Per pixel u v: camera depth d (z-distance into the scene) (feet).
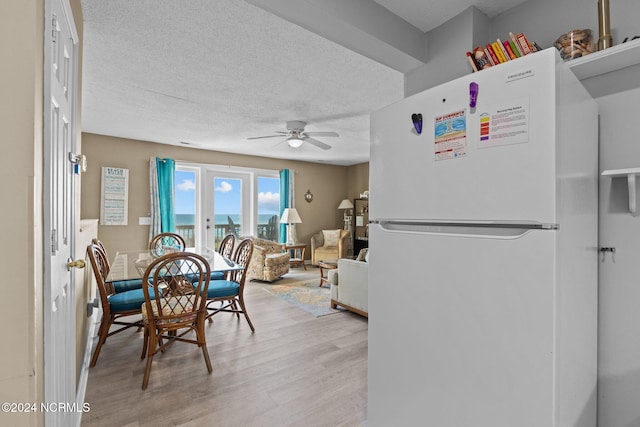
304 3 4.39
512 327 3.09
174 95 10.03
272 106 11.05
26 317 2.51
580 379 3.51
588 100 3.83
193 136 15.65
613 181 4.18
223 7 5.72
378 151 4.61
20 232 2.48
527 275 3.01
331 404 6.39
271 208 22.45
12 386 2.46
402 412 4.15
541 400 2.89
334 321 11.21
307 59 7.66
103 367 7.76
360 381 7.25
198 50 7.23
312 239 22.99
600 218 4.28
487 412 3.26
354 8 4.92
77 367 6.43
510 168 3.14
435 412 3.75
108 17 6.00
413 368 4.02
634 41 3.43
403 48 5.63
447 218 3.68
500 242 3.20
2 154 2.41
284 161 22.57
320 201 24.52
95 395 6.60
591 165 3.94
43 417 3.11
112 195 15.87
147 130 14.52
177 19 6.07
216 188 19.85
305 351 8.78
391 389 4.31
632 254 4.02
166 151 17.63
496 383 3.20
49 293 3.19
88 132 14.97
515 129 3.10
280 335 9.91
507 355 3.12
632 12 4.09
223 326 10.65
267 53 7.36
